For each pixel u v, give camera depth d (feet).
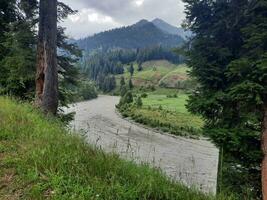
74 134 23.89
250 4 32.71
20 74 51.90
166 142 122.01
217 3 35.65
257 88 28.37
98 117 191.72
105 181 16.28
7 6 57.36
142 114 200.64
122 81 516.73
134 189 15.83
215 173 72.08
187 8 36.63
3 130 22.48
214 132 32.50
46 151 18.42
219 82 34.47
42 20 41.09
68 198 14.48
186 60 36.32
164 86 507.30
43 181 15.87
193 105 35.04
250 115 31.99
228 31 35.01
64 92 58.85
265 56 28.81
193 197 17.16
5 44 52.90
